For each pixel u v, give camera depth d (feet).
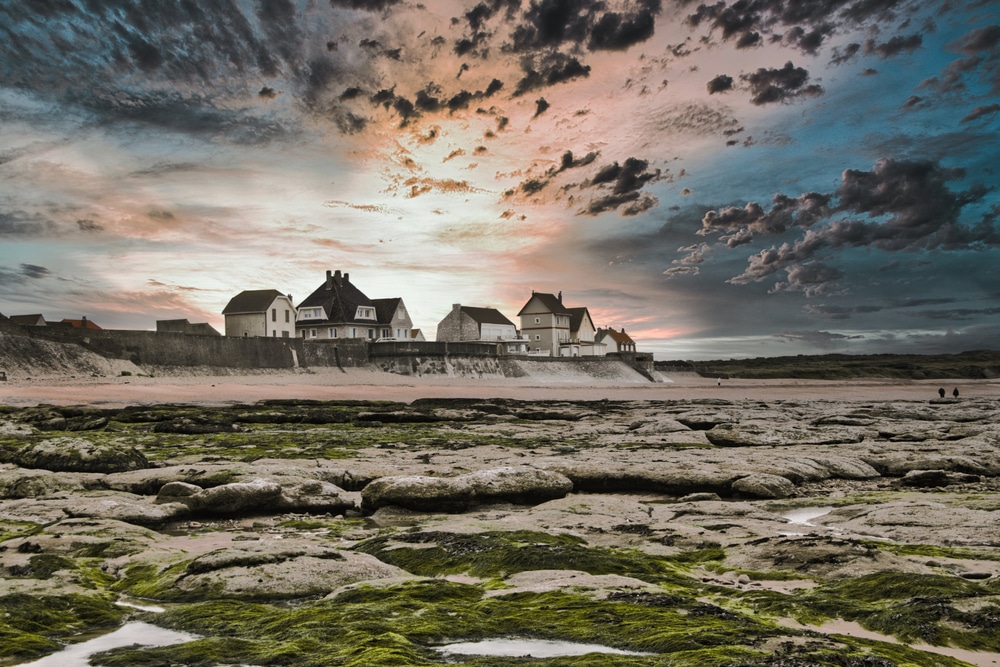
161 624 35.99
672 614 34.55
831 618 35.76
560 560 45.52
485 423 169.27
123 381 229.04
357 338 346.95
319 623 34.40
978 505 65.77
